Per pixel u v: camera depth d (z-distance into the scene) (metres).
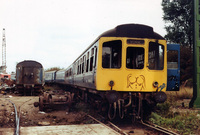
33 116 9.48
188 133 6.57
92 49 9.31
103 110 8.20
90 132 6.36
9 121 8.12
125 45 7.76
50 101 10.59
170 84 8.57
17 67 19.88
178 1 33.44
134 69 7.74
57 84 32.66
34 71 20.02
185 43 32.28
